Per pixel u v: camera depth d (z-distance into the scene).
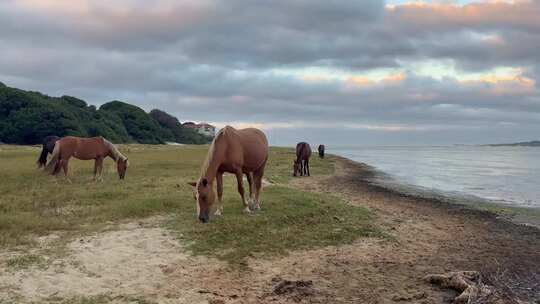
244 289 6.63
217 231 9.32
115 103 111.88
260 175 11.69
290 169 29.95
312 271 7.67
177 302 5.99
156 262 7.60
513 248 10.43
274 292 6.52
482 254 9.63
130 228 9.56
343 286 6.98
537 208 17.39
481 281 7.44
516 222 14.23
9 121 74.75
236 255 8.20
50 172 17.64
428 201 18.66
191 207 11.53
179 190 14.27
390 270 7.93
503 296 6.82
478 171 40.59
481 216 15.12
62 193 13.23
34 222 9.36
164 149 52.88
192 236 9.01
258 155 11.19
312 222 10.93
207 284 6.76
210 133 160.50
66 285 6.34
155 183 16.05
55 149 15.95
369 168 43.25
